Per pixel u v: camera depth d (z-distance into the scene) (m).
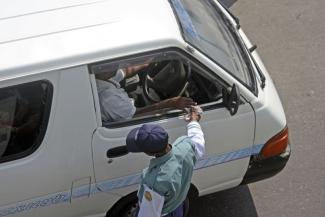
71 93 4.82
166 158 4.72
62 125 4.90
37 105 4.86
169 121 5.17
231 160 5.66
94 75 4.85
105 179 5.25
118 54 4.79
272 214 6.53
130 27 4.93
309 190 6.78
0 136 4.99
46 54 4.73
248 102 5.32
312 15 9.81
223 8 6.46
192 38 5.13
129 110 5.16
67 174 5.10
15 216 5.20
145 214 4.82
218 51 5.38
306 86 8.32
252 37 9.37
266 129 5.54
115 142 5.07
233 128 5.39
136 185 5.43
